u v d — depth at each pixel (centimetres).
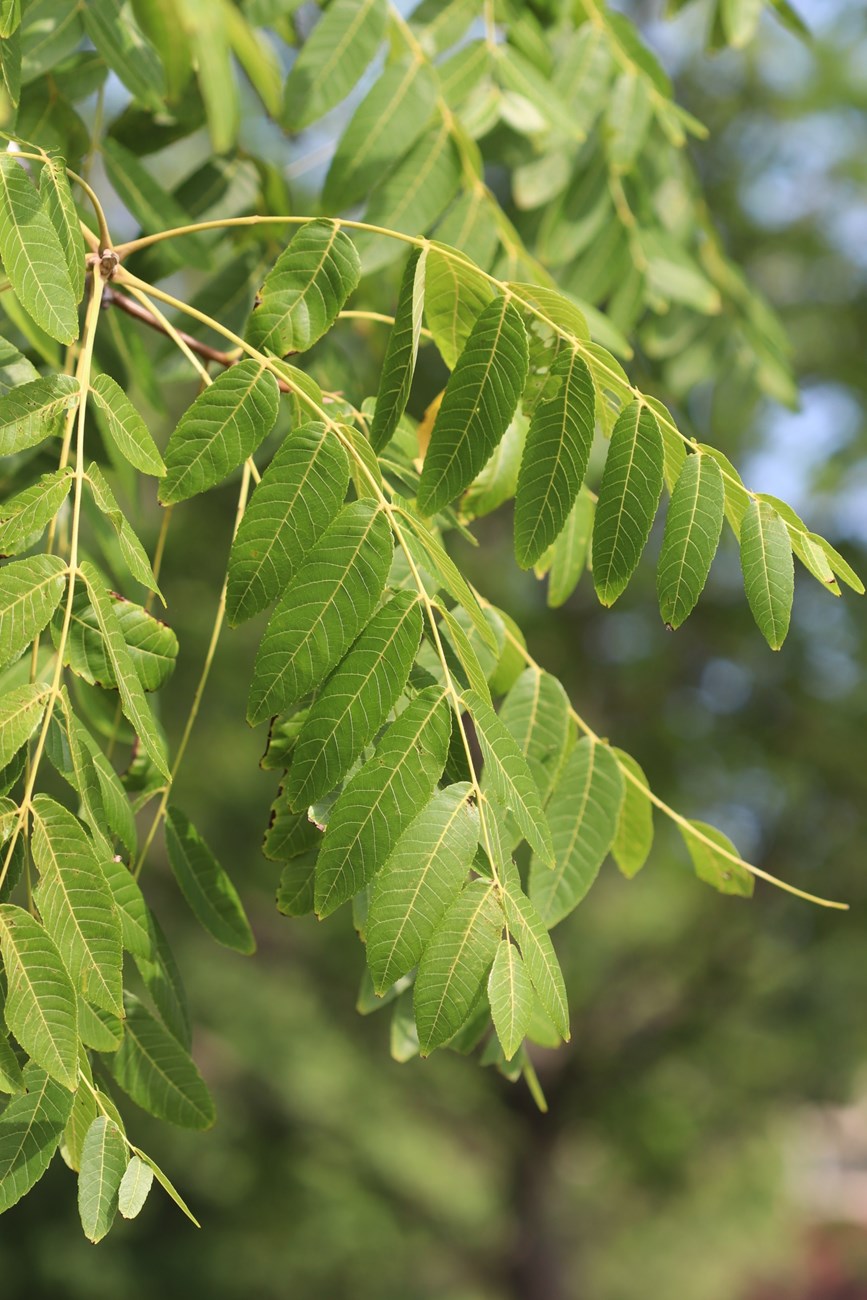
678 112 216
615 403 159
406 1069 865
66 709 146
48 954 143
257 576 150
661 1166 820
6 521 146
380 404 155
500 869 148
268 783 721
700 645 697
